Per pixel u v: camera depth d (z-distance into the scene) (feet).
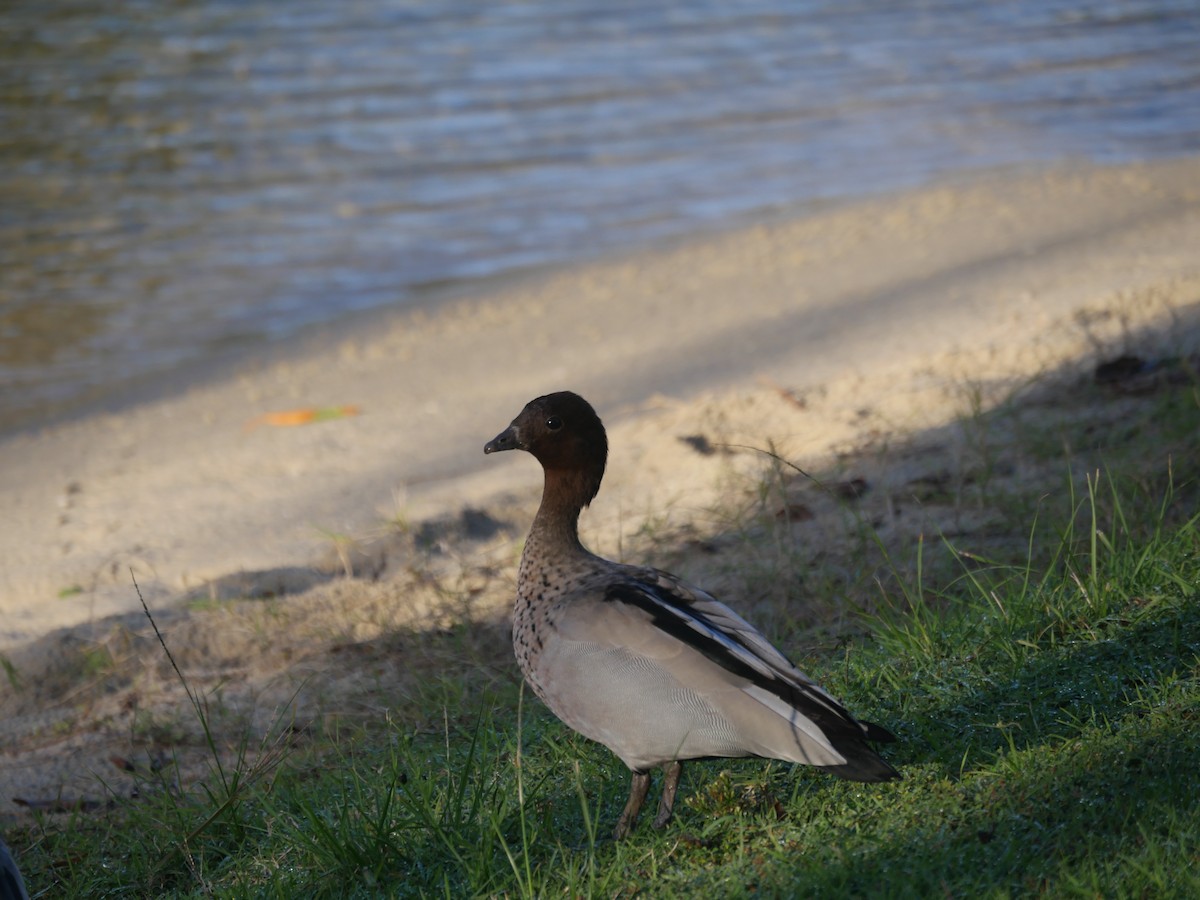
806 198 75.05
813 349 48.65
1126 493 32.32
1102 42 113.39
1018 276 52.80
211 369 57.72
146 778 29.14
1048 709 23.39
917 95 97.81
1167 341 41.06
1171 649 24.45
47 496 45.60
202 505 43.01
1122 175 69.51
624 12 125.80
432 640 33.09
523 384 50.96
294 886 22.25
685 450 40.37
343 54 108.78
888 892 18.51
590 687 20.48
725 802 22.02
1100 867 18.44
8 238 72.38
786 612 31.17
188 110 93.86
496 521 39.06
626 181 80.23
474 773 24.76
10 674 33.30
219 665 33.55
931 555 32.27
